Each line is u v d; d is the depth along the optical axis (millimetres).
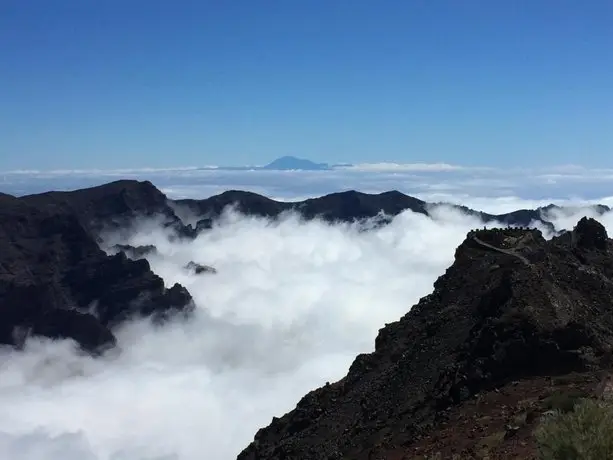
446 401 28000
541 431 13086
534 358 27469
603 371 25391
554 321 29141
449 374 30688
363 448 30469
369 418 34969
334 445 34938
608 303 34781
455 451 20781
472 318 36875
